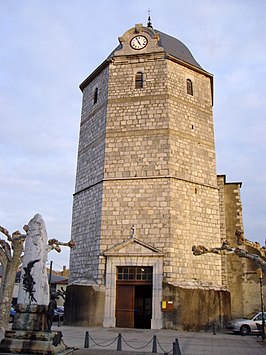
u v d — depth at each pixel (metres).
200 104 24.70
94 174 23.55
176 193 21.44
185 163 22.48
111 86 24.42
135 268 20.66
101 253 21.05
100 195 22.27
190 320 18.95
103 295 20.22
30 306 11.09
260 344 15.32
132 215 21.33
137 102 23.58
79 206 24.45
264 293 23.27
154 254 20.16
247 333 19.55
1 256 18.53
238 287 23.55
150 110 23.17
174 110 23.19
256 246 15.45
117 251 20.73
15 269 18.39
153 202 21.25
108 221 21.55
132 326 19.72
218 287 20.98
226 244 16.03
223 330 19.84
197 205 22.17
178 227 20.88
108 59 24.98
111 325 19.72
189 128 23.48
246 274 23.72
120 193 21.88
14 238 18.59
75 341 14.11
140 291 21.48
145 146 22.44
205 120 24.58
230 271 23.86
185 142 22.94
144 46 24.83
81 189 24.59
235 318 23.02
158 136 22.45
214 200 23.05
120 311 20.11
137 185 21.78
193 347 13.62
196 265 20.97
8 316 17.86
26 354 10.27
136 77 24.33
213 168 23.75
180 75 24.44
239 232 15.53
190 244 21.09
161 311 19.27
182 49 26.73
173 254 20.20
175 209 21.08
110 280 20.44
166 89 23.41
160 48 24.45
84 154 25.44
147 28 25.20
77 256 23.23
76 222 24.30
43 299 11.36
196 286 19.91
